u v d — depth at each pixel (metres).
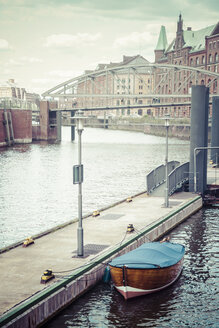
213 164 54.41
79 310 17.02
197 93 37.97
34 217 33.47
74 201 39.59
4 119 110.00
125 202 33.66
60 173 58.19
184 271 21.39
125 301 17.94
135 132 188.75
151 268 17.88
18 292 15.95
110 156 82.12
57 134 131.62
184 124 135.62
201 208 36.69
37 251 20.83
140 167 65.38
